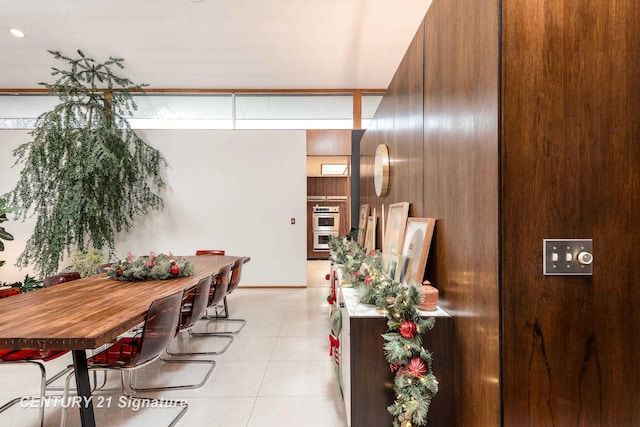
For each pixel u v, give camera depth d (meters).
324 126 5.85
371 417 1.55
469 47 1.38
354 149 5.60
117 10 3.54
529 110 1.13
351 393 1.55
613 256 1.14
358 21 3.74
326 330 3.43
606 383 1.14
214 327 3.52
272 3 3.43
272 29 3.89
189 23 3.77
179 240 5.44
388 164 3.05
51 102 5.73
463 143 1.44
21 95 5.72
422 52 2.07
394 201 2.86
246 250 5.51
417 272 1.85
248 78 5.25
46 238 4.21
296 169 5.52
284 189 5.51
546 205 1.13
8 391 2.28
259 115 5.83
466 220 1.41
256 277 5.51
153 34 4.00
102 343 1.45
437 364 1.55
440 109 1.74
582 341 1.14
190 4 3.44
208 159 5.47
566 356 1.13
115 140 4.51
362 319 1.55
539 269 1.13
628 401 1.15
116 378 2.46
